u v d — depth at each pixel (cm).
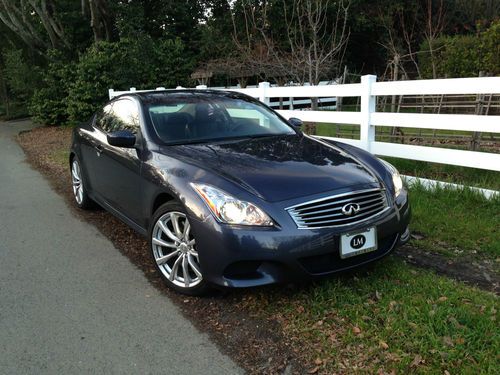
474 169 636
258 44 1730
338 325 307
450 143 840
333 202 323
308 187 327
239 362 281
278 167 353
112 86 1681
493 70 1395
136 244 482
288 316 323
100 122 558
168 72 1858
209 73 2056
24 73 2241
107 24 1998
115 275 409
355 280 360
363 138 639
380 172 378
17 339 315
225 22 2250
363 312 317
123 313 344
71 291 382
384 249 354
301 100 1856
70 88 1789
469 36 1766
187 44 2333
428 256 409
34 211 625
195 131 438
